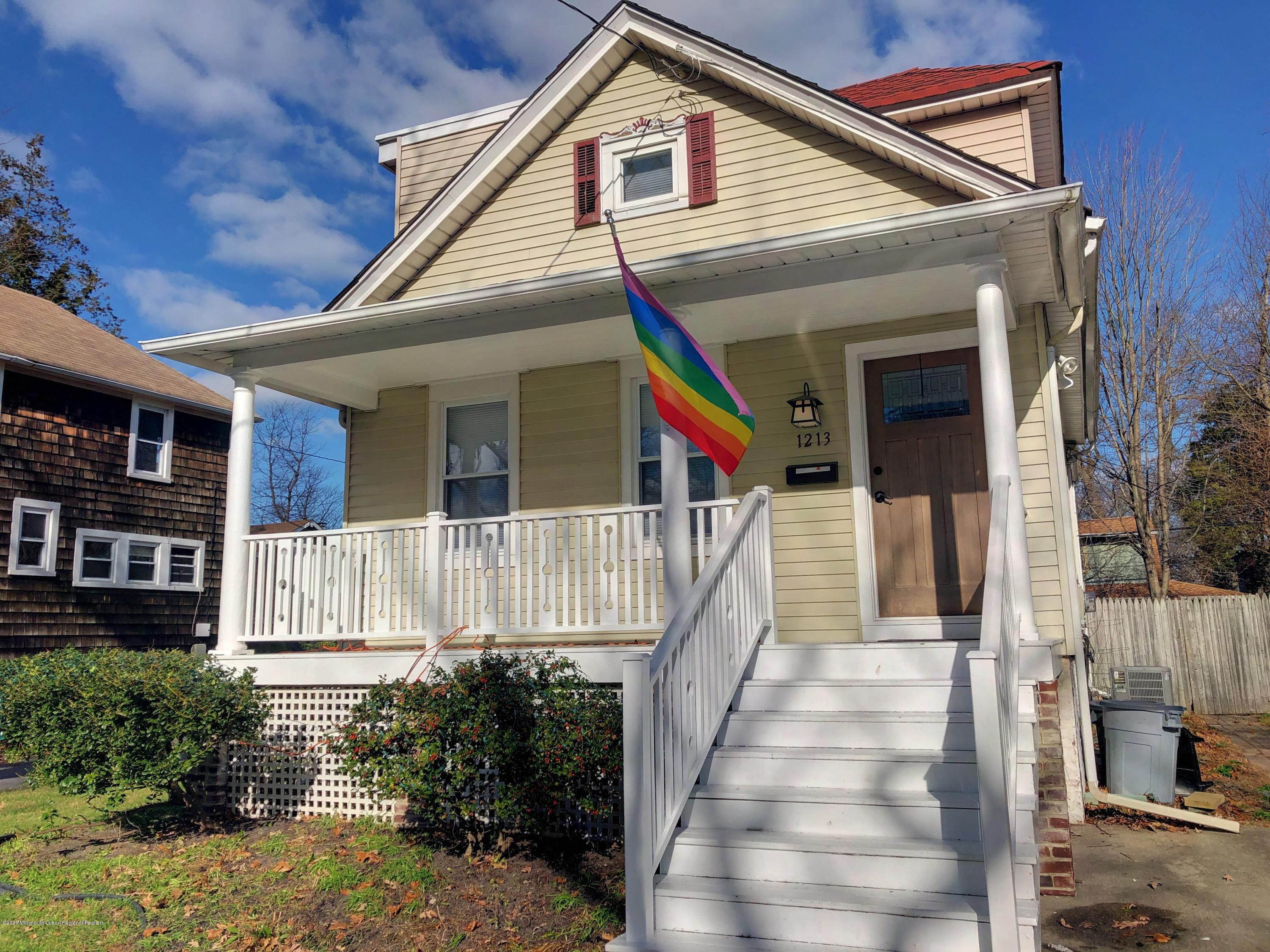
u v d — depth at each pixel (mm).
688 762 4543
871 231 5629
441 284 8797
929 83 9023
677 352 5570
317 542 7352
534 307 6945
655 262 6168
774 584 6266
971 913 3494
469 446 8953
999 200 5301
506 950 4328
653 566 6344
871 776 4547
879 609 7176
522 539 8086
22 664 8070
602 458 8305
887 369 7445
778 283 6207
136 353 18000
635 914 3877
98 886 5469
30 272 28531
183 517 17125
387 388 9266
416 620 8500
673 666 4457
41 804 8273
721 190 7879
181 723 6188
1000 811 3416
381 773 5645
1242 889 5348
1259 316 20250
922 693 5043
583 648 6406
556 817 5852
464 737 5492
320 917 4840
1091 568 25812
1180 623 13883
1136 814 7129
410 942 4469
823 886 3945
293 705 7145
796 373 7637
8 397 14250
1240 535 21844
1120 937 4598
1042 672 5062
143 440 16641
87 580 15164
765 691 5316
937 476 7199
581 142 8500
